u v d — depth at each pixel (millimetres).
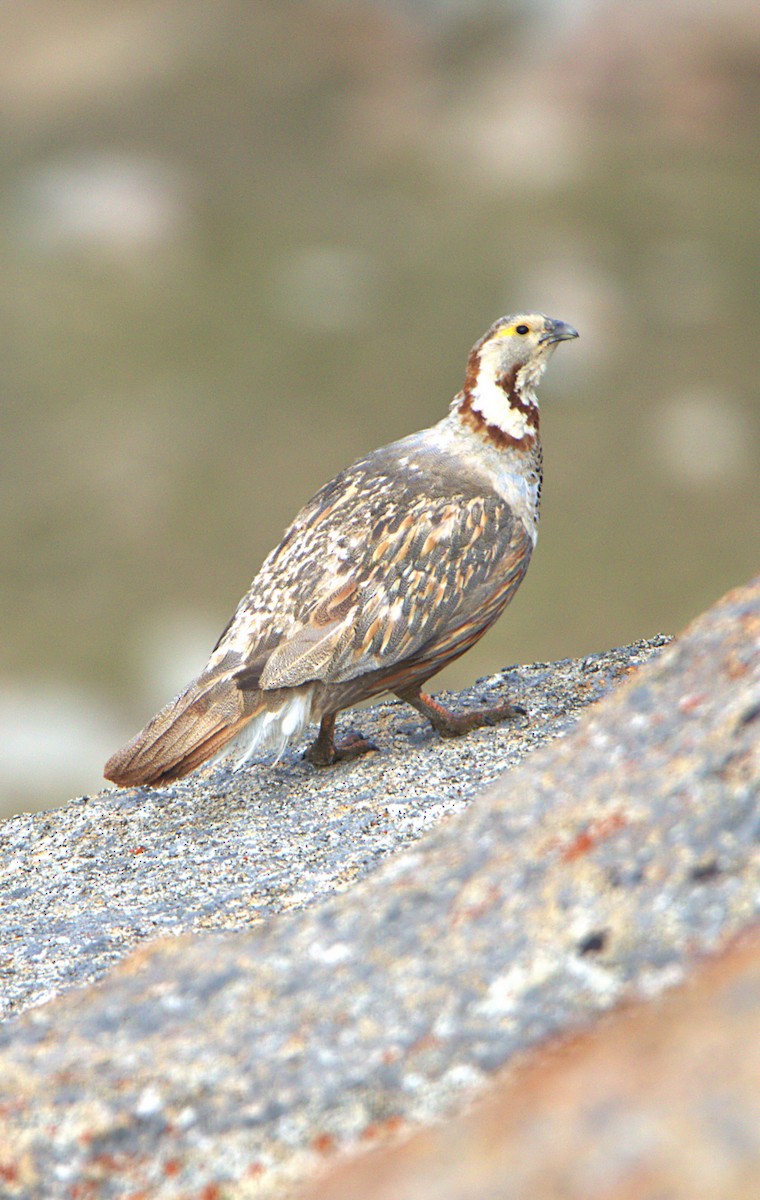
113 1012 6461
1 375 124062
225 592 97062
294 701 10883
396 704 12680
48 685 88875
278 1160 5500
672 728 6477
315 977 6191
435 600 11148
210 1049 6008
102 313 133250
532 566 99188
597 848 6039
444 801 9969
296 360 125312
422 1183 4707
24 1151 5855
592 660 12586
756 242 142250
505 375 11977
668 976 5391
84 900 9438
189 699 10836
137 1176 5684
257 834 10039
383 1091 5543
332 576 10992
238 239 146750
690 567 99188
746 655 6598
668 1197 4168
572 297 131000
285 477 109562
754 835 5727
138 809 11133
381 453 12188
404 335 130750
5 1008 7992
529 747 10789
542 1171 4469
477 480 11773
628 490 108625
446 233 146125
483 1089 5328
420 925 6191
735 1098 4383
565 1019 5445
